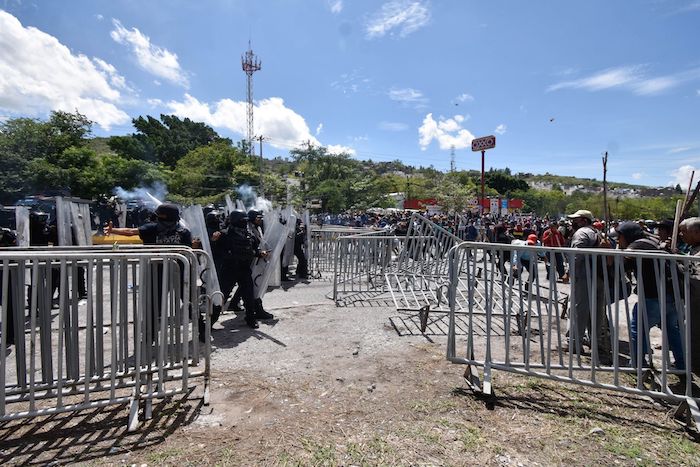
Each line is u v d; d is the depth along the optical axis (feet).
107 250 11.78
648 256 10.36
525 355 11.26
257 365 12.74
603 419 9.60
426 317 16.63
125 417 9.32
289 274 32.42
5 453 7.80
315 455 7.91
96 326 9.30
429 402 10.28
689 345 9.89
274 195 198.08
